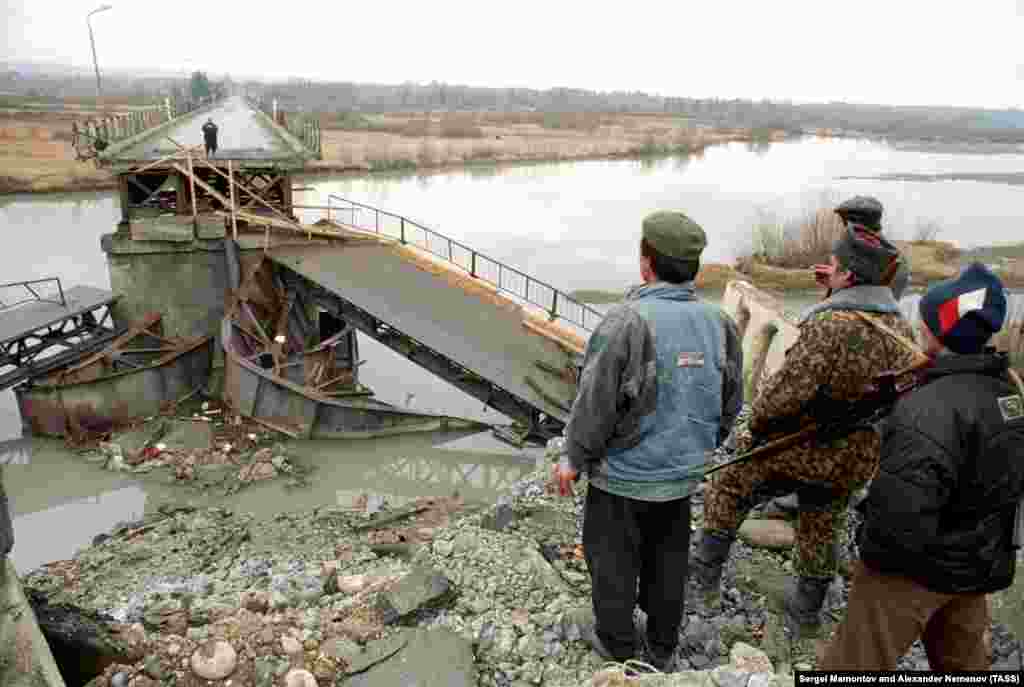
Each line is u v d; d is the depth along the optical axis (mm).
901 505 2455
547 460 6758
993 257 42875
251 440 15586
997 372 2459
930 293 2533
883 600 2662
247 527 11180
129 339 17406
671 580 3627
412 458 15641
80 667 3752
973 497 2426
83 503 13406
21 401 15859
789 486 3824
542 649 3996
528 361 16484
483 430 16906
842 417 3451
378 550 8773
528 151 105188
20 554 11648
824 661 2887
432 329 16812
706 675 3188
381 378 21078
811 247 39344
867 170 101688
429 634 4078
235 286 18156
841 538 4855
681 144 132000
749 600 4410
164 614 4816
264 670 3771
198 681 3670
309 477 14516
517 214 53500
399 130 130375
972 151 163500
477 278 18828
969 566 2496
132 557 10109
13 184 55094
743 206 59875
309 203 54875
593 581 3691
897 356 3309
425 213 52500
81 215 47188
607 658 3895
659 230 3320
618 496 3488
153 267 17938
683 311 3330
